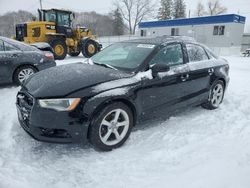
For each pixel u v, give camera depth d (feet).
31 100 10.61
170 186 8.34
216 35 92.84
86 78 11.05
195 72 14.67
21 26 47.42
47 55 22.52
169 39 14.60
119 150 11.13
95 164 9.99
